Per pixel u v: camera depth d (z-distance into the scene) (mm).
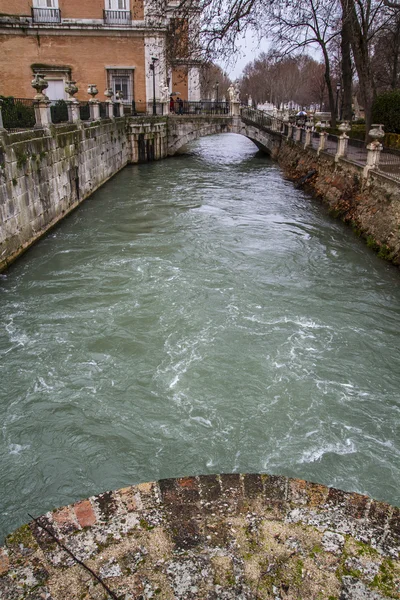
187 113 34250
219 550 3045
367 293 10578
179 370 7570
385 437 6285
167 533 3160
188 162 31375
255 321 9148
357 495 3518
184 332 8688
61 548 3037
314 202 19344
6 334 8594
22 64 29328
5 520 5043
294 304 9961
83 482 5551
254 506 3389
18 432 6289
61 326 8883
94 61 29766
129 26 28891
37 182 13461
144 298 10055
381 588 2844
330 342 8484
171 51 16953
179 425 6438
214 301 9969
